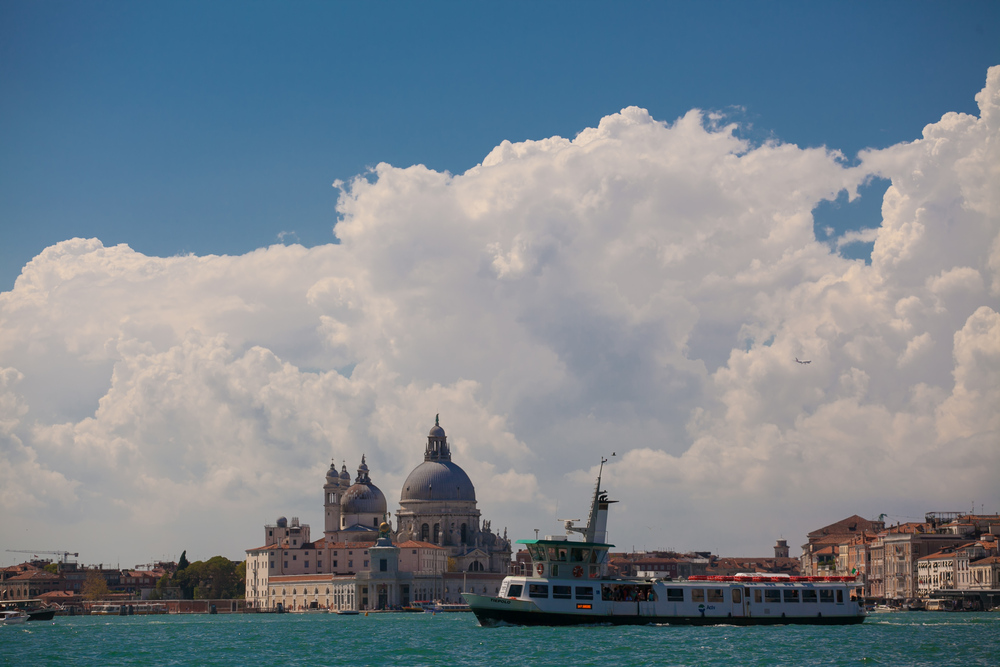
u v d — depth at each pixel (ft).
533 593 451.12
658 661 340.39
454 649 392.88
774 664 333.42
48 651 440.45
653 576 463.42
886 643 393.91
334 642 467.93
